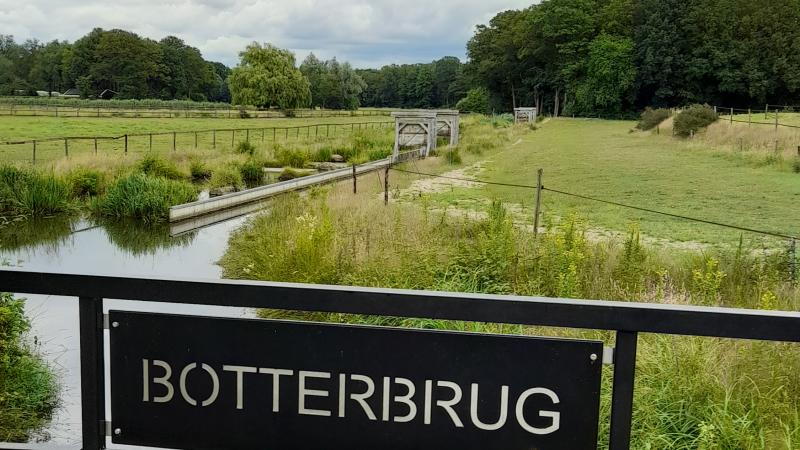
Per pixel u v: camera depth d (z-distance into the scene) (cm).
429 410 200
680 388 440
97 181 1959
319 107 12125
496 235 924
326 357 202
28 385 559
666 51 8481
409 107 15562
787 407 425
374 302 196
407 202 1536
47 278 206
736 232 1249
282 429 207
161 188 1745
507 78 10588
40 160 2323
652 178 2081
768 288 756
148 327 208
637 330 188
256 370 205
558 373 194
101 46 11312
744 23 8169
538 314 191
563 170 2369
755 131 2853
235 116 7750
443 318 194
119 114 6838
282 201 1532
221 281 202
